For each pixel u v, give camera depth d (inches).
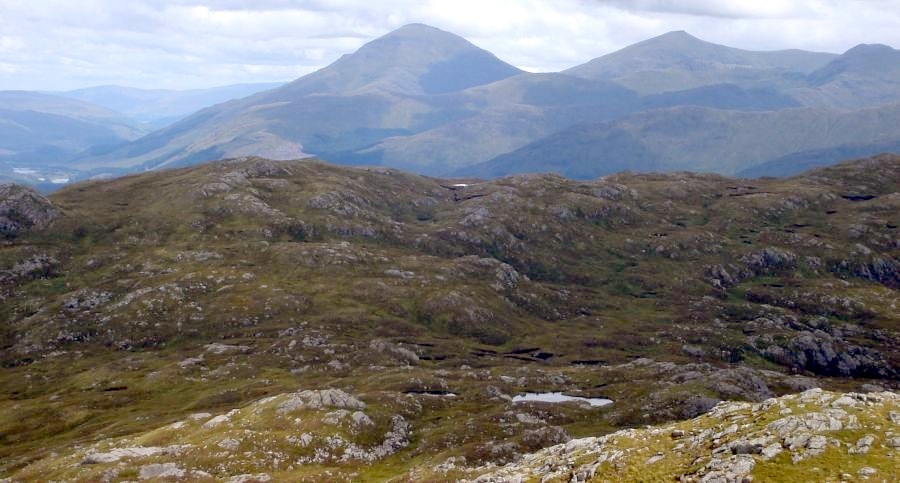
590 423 5506.9
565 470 2245.3
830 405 2001.7
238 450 3954.2
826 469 1680.6
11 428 6190.9
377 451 4416.8
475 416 5280.5
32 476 3742.6
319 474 3693.4
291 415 4638.3
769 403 2181.3
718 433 2094.0
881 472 1598.2
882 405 1957.4
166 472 3555.6
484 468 3046.3
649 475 1961.1
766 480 1699.1
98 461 3762.3
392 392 5890.8
